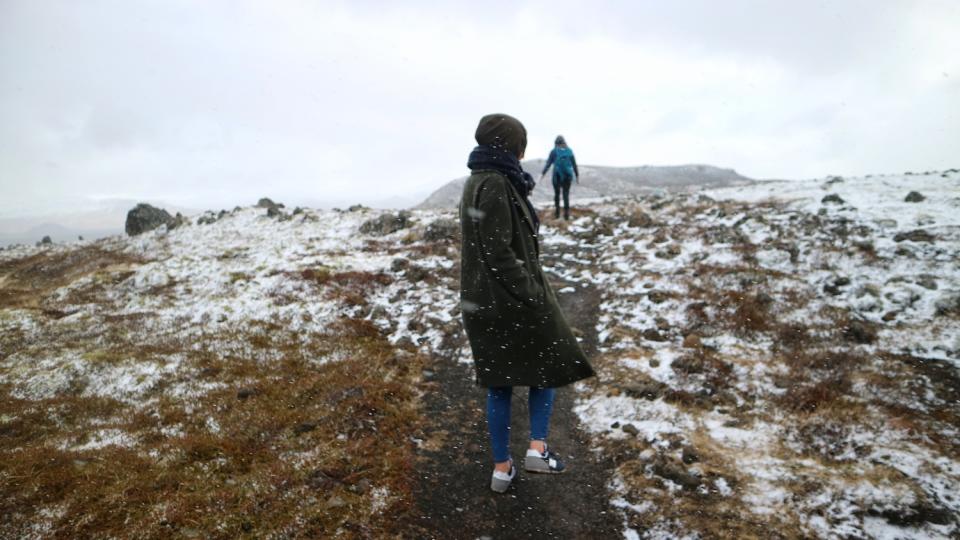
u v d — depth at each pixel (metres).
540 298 3.39
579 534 3.55
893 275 7.04
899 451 3.88
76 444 4.68
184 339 7.40
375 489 3.86
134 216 19.53
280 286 9.62
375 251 12.36
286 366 6.26
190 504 3.58
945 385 4.71
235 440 4.51
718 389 5.20
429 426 4.89
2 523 3.43
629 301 7.62
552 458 3.74
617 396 5.25
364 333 7.31
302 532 3.37
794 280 7.41
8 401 5.82
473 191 3.34
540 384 3.45
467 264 3.49
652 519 3.60
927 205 9.73
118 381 6.11
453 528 3.57
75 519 3.47
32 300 10.73
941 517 3.25
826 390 4.81
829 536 3.25
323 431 4.63
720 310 6.77
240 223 17.64
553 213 15.15
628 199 17.34
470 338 3.55
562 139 13.66
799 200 11.88
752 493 3.70
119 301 9.97
